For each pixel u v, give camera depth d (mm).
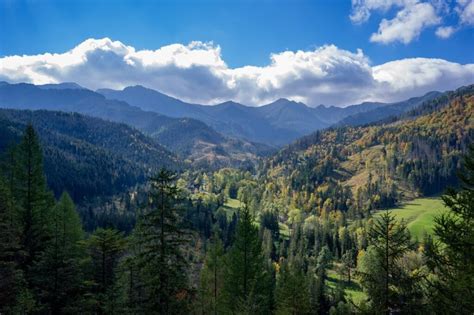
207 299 45281
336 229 157500
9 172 47844
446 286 19906
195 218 147125
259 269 42750
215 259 50625
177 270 22281
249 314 33906
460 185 20984
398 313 20281
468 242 19438
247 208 42812
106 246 31922
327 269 126875
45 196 46125
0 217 32688
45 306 27938
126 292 30766
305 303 45531
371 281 21312
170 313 21516
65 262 28594
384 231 20859
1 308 26359
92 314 30859
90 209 162125
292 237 153500
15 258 35469
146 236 22281
